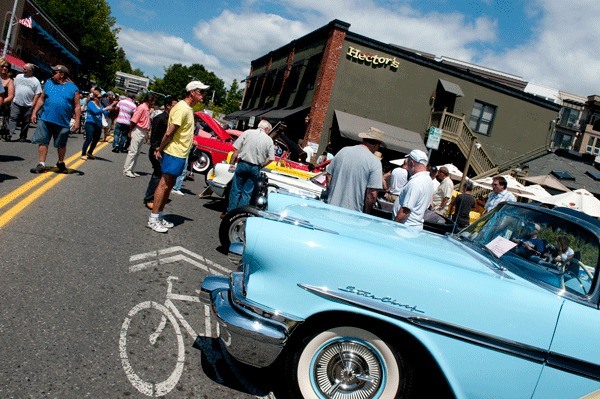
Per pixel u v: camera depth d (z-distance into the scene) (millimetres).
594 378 2506
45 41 45156
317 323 2734
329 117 22109
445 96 23422
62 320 3391
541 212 3240
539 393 2529
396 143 20984
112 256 4930
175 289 4410
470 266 2895
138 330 3498
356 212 4500
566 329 2508
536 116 24969
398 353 2658
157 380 2930
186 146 6086
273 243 2727
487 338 2531
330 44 21766
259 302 2730
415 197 5125
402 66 22641
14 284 3789
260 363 2711
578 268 2711
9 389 2543
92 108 11086
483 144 24500
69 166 9766
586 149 41438
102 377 2836
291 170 8742
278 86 30016
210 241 6410
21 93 11812
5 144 11148
